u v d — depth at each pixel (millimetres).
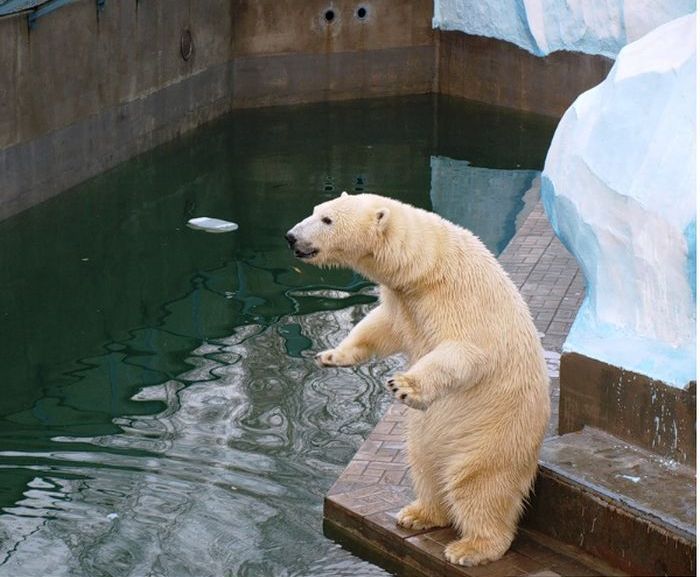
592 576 5488
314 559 6047
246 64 16547
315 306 9797
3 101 11227
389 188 13117
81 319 9453
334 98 17281
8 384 8305
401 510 6059
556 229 6762
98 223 11727
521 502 5699
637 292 6172
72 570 5953
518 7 16172
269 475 6945
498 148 14789
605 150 6293
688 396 5746
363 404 7953
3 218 11484
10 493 6727
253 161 14188
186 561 6043
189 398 8086
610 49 15047
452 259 5465
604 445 6066
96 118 13062
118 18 13281
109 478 6906
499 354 5430
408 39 17391
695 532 5145
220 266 10703
